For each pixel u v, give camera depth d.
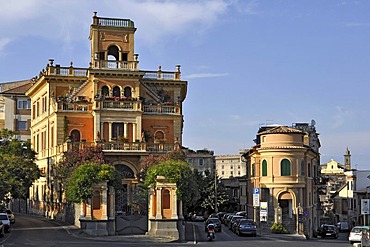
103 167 45.88
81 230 45.06
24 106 92.06
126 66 64.06
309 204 69.50
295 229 64.94
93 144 58.62
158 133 64.56
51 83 64.81
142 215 47.56
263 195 67.88
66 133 61.75
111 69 63.22
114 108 61.66
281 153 66.31
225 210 89.56
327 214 116.94
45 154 67.44
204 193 87.44
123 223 46.53
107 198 45.34
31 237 42.75
